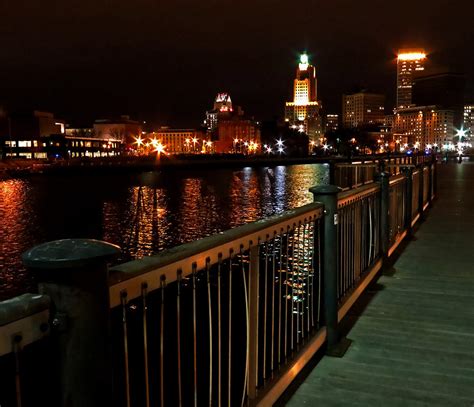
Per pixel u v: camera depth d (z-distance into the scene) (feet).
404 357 12.88
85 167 292.20
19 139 384.88
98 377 5.03
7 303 4.46
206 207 154.71
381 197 21.15
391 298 17.84
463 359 12.76
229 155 470.80
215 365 23.68
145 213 146.82
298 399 10.73
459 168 124.47
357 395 10.92
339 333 14.37
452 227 32.30
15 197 188.75
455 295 18.13
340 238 15.33
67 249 4.88
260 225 9.50
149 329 27.35
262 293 25.23
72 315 4.84
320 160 443.73
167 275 6.76
